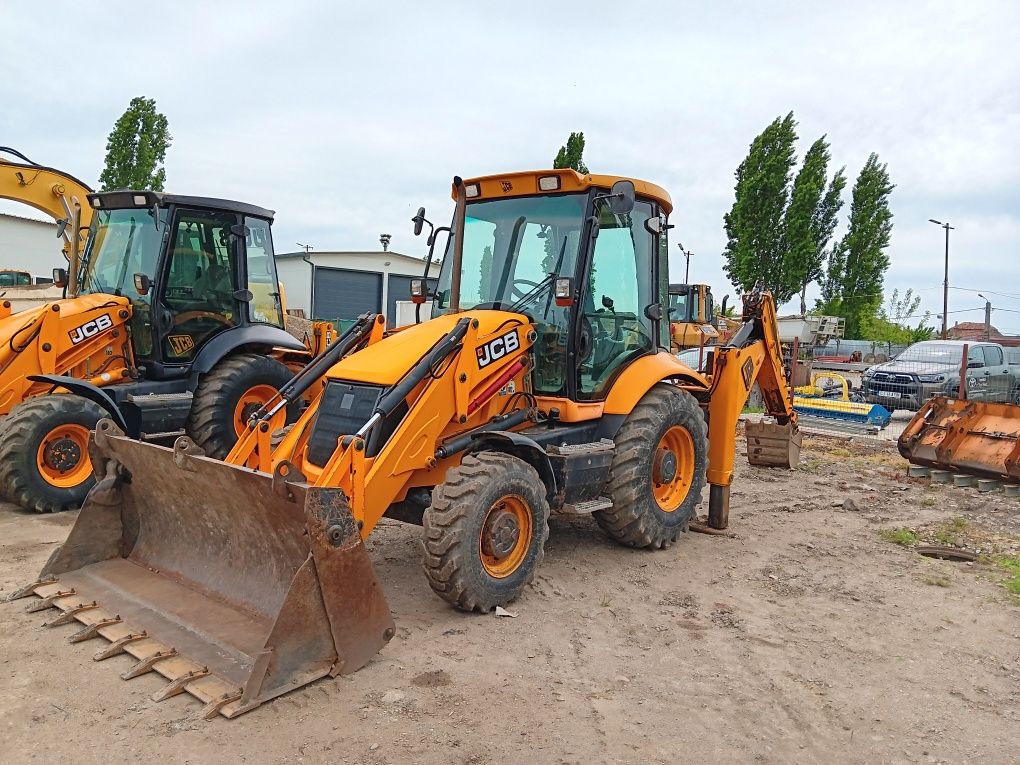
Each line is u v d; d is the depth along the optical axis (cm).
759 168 3469
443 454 483
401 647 422
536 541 492
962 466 892
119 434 495
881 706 380
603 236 578
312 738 332
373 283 3694
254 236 868
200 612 420
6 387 703
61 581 467
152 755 316
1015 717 373
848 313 4441
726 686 395
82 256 830
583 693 381
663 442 630
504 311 559
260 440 497
